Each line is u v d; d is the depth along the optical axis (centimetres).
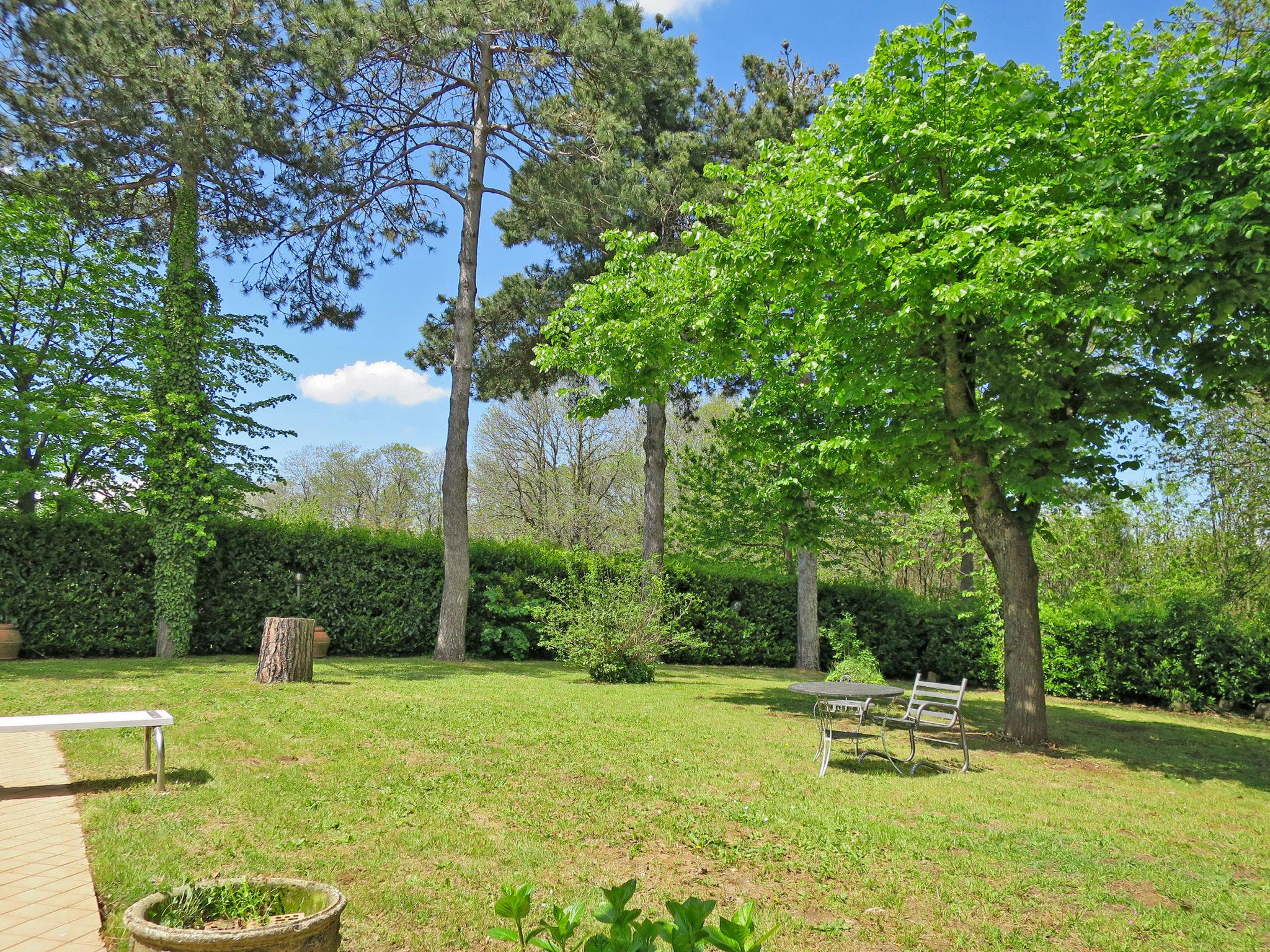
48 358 1811
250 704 909
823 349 954
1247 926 412
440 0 1534
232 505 1722
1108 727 1173
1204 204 711
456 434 1742
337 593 1698
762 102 2053
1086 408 899
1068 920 405
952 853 502
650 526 1931
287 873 407
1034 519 971
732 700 1215
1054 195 806
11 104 1185
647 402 1259
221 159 1477
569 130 1723
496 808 542
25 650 1408
